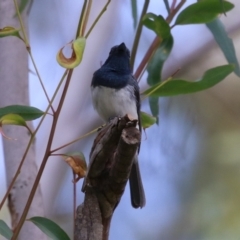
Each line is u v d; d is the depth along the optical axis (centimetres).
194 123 1341
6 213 1297
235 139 1385
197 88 745
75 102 1186
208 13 808
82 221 626
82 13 643
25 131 852
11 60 895
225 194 1360
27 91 904
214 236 1330
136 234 1345
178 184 1352
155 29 830
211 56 1353
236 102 1406
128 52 951
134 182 838
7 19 923
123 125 587
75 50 588
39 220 657
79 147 1177
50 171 1116
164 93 752
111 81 914
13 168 836
